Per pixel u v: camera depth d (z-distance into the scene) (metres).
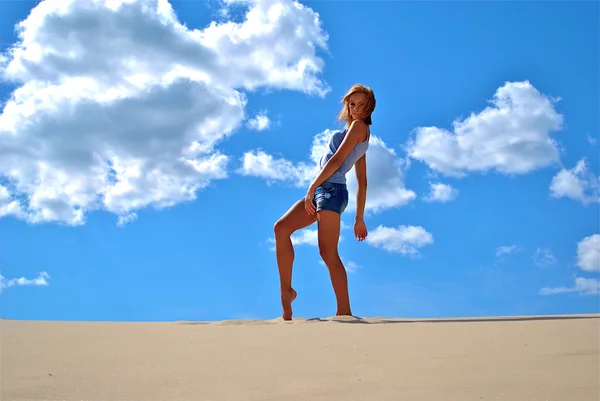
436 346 2.51
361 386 1.89
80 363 2.28
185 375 2.06
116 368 2.18
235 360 2.30
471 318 4.37
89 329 3.44
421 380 1.94
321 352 2.43
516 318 4.20
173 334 3.12
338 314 5.18
